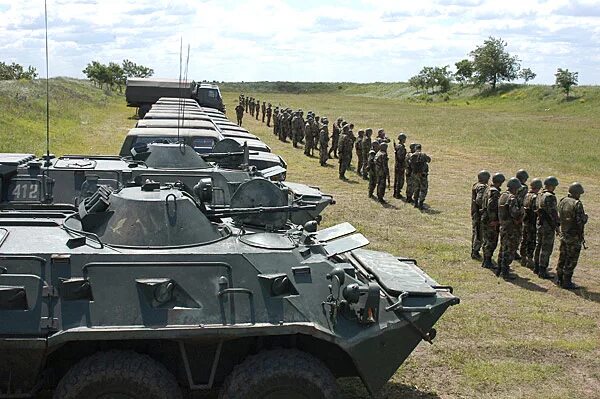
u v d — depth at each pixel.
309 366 6.26
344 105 66.69
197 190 7.48
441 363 8.80
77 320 6.08
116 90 72.31
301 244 7.15
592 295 11.85
